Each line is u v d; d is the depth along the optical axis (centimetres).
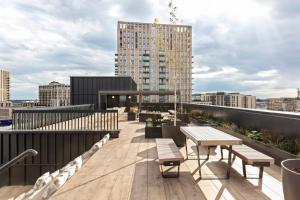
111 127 1033
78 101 3506
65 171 412
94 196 319
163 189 344
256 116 677
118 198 312
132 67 10881
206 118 1198
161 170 418
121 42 10938
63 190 341
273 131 579
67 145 859
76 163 476
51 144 862
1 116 1314
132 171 433
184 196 319
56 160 854
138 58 10925
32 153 337
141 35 11069
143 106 2616
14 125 905
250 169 442
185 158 528
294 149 456
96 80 3522
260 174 386
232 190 340
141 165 474
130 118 1486
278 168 452
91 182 374
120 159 525
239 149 416
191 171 432
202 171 431
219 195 322
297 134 482
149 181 379
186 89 9644
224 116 977
